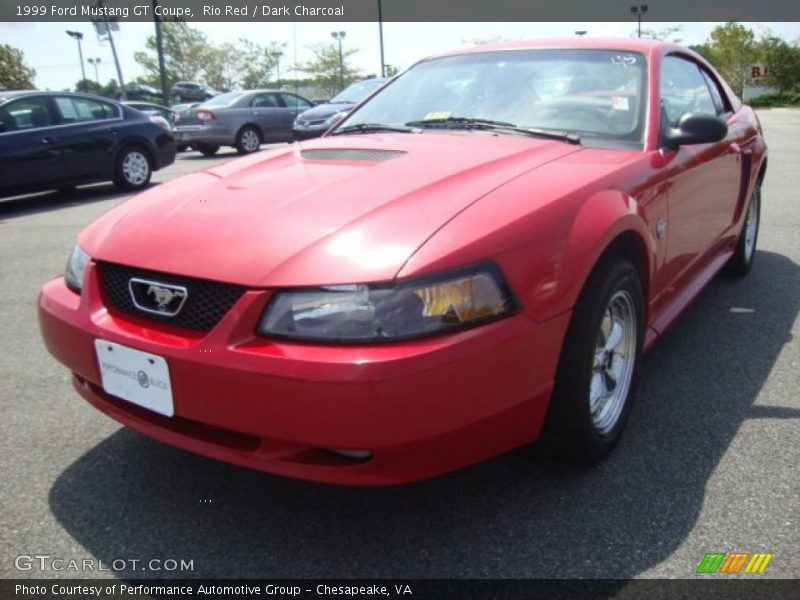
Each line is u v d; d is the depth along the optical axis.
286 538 2.20
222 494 2.43
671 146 3.00
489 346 1.93
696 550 2.10
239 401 1.91
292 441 1.89
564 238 2.17
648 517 2.25
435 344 1.87
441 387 1.86
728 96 4.46
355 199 2.23
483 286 1.96
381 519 2.28
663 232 2.88
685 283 3.51
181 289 2.06
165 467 2.60
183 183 2.75
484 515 2.28
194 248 2.11
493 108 3.21
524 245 2.07
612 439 2.57
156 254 2.15
